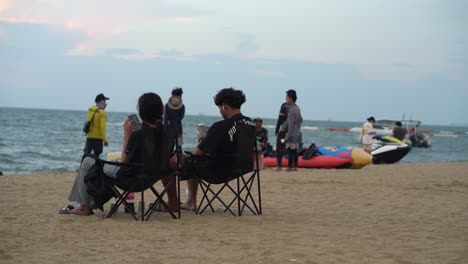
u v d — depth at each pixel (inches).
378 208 295.0
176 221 237.1
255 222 239.0
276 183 425.7
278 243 194.1
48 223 228.2
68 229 215.6
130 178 230.8
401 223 244.2
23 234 205.5
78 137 1524.4
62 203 294.8
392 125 2166.6
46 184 394.9
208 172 244.8
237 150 240.7
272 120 7268.7
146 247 185.8
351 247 189.3
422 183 445.7
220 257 172.6
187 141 1642.5
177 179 241.6
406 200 331.9
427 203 319.0
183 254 175.9
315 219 252.4
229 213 266.1
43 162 800.3
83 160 244.2
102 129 499.2
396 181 463.2
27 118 3469.5
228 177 247.8
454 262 169.5
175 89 410.6
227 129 237.6
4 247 183.5
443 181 469.7
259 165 276.7
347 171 589.0
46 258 169.5
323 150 661.9
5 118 3206.2
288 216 260.1
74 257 171.0
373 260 170.6
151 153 224.2
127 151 225.6
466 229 229.8
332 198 337.1
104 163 232.2
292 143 555.8
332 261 168.7
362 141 855.7
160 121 223.8
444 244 196.9
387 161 840.9
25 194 333.7
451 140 3253.0
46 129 1982.0
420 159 1227.9
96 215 250.2
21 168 711.1
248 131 243.1
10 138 1366.9
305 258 172.1
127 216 249.3
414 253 181.2
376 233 217.5
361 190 383.6
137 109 222.7
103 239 198.1
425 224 242.1
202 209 273.0
